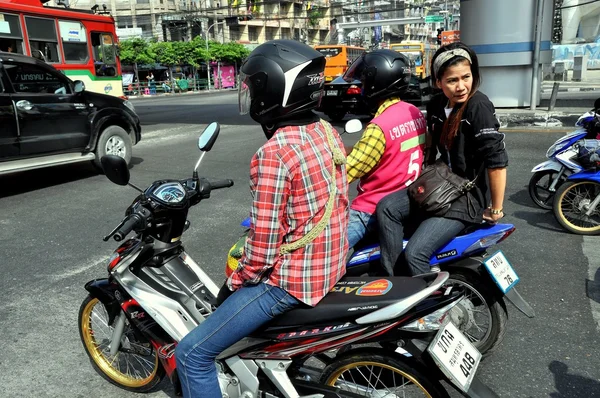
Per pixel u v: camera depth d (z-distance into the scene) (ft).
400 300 6.42
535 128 37.11
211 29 193.88
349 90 43.62
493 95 42.93
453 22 163.63
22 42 37.24
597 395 9.20
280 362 7.12
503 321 9.80
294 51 6.42
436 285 6.47
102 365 10.01
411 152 9.76
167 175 26.94
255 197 6.28
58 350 11.10
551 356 10.37
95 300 9.83
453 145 9.26
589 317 11.80
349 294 6.79
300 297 6.60
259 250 6.32
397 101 9.93
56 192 24.56
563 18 79.00
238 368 7.35
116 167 8.13
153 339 8.66
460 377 6.40
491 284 9.66
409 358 6.87
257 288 6.77
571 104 44.55
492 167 8.90
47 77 25.86
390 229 9.50
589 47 78.13
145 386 9.53
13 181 27.04
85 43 42.09
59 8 40.93
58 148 25.96
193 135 41.55
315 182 6.42
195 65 158.61
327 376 7.42
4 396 9.58
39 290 13.94
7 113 23.57
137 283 8.63
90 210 21.33
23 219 20.34
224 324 6.86
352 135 38.09
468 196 9.29
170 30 181.37
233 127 45.98
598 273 14.07
